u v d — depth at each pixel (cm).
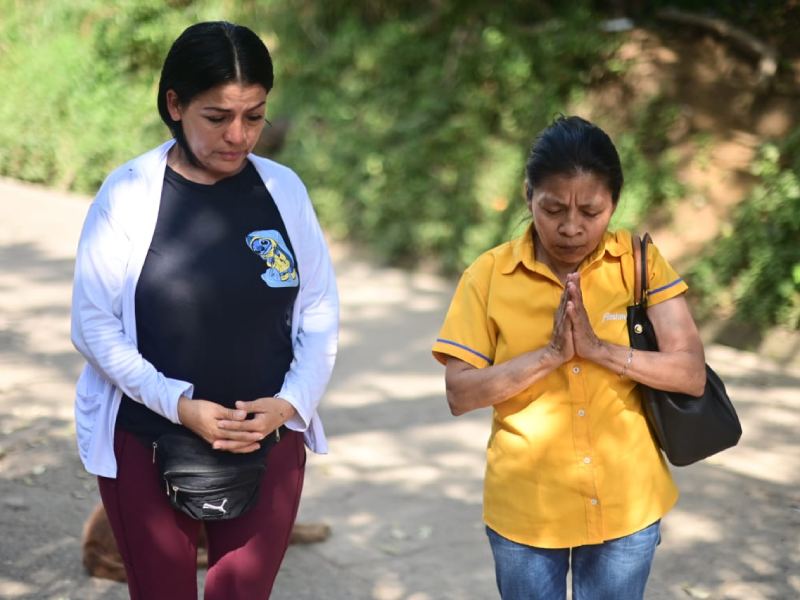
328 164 1991
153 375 530
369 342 1402
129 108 2520
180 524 552
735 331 1398
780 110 1681
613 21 1917
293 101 2173
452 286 1686
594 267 536
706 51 1809
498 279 541
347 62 2158
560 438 532
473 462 1035
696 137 1662
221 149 527
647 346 537
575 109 1816
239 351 546
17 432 1091
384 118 2002
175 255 537
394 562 838
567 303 503
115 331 537
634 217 1606
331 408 1176
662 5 1919
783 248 1428
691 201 1600
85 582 802
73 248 1912
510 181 1767
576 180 497
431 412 1165
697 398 536
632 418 538
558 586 551
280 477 566
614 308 535
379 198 1878
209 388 545
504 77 1880
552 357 513
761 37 1816
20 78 2780
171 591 555
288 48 2256
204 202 546
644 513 538
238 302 541
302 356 573
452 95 1936
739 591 791
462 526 901
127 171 546
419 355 1354
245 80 516
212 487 534
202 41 514
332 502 947
